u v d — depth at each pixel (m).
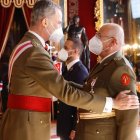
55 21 2.65
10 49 10.12
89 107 2.58
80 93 2.55
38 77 2.52
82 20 10.81
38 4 2.64
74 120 3.91
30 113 2.58
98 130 2.82
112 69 2.81
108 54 2.90
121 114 2.72
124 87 2.73
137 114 2.71
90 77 2.99
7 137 2.62
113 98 2.68
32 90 2.58
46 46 2.75
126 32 11.15
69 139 3.95
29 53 2.55
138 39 11.12
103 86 2.80
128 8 11.13
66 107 3.96
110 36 2.87
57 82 2.50
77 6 10.74
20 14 10.20
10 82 2.69
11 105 2.63
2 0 9.89
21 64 2.57
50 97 2.68
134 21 11.14
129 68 2.81
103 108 2.59
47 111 2.65
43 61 2.54
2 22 9.90
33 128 2.58
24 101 2.58
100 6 10.83
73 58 4.05
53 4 2.65
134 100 2.59
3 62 9.97
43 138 2.63
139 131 6.26
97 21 10.82
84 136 2.87
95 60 10.72
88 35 10.89
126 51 10.99
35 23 2.66
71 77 3.99
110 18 10.98
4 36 9.90
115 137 2.83
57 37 2.70
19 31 10.22
